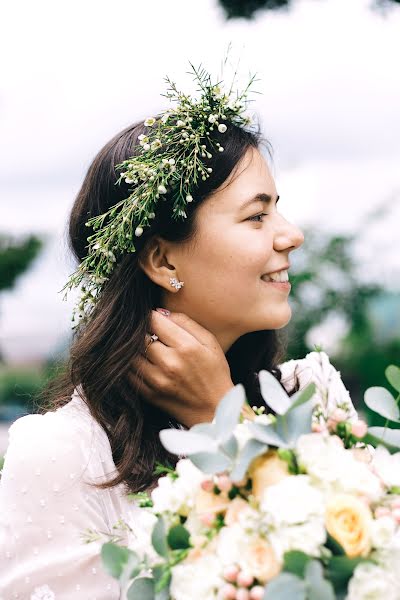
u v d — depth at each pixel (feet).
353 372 18.03
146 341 6.28
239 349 7.27
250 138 6.38
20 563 5.73
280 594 3.77
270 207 6.38
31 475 5.82
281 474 4.13
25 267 27.40
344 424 4.46
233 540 3.99
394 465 4.32
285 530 3.91
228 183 6.18
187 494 4.26
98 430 6.16
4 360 19.65
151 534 4.18
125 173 6.23
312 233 17.34
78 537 5.75
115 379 6.23
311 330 17.01
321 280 17.03
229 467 4.08
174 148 6.25
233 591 3.92
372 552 3.95
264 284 6.32
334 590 3.90
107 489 6.03
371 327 17.80
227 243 6.17
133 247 6.20
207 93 6.35
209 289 6.28
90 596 5.65
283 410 4.14
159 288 6.48
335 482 4.12
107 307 6.40
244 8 11.41
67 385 6.81
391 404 4.46
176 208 6.13
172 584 4.05
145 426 6.36
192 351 6.19
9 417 19.40
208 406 6.31
